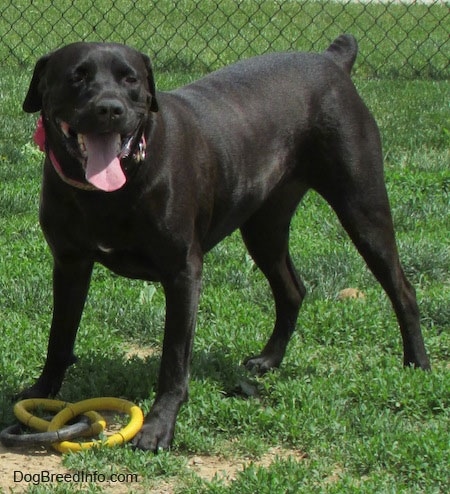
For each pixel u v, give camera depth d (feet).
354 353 19.76
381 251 18.95
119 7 54.60
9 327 20.10
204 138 16.93
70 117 15.10
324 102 18.70
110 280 22.95
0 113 34.30
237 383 18.28
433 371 18.57
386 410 16.99
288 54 19.24
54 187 15.83
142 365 18.75
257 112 17.95
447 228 26.89
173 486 15.01
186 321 16.33
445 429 16.58
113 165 14.83
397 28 53.72
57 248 16.56
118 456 15.57
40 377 17.84
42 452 15.98
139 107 15.39
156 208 15.72
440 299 21.95
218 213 17.38
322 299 22.22
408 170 30.55
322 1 53.26
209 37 49.44
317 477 15.06
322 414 16.71
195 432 16.25
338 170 18.70
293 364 19.17
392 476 15.17
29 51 44.55
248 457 15.96
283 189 19.08
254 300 22.45
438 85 41.47
